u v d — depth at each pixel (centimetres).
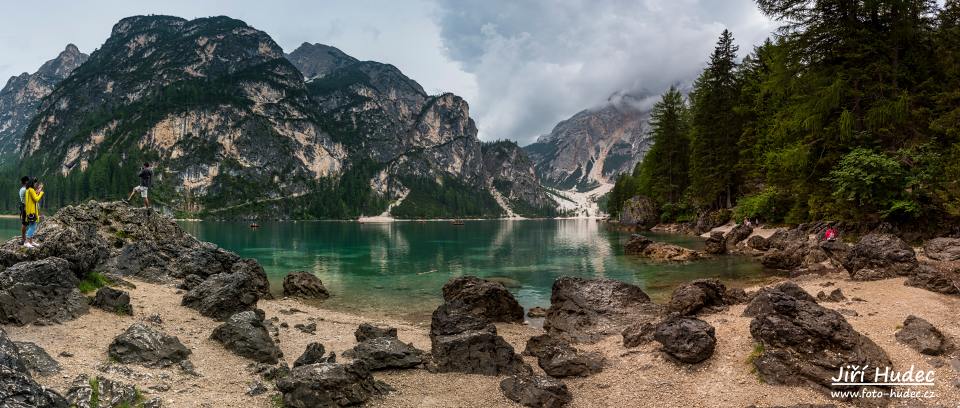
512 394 1009
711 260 3588
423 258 4456
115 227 2830
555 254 4609
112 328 1306
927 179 2741
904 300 1580
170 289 2119
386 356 1184
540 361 1249
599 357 1262
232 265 2611
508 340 1638
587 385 1105
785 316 1114
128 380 937
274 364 1192
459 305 1485
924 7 3166
